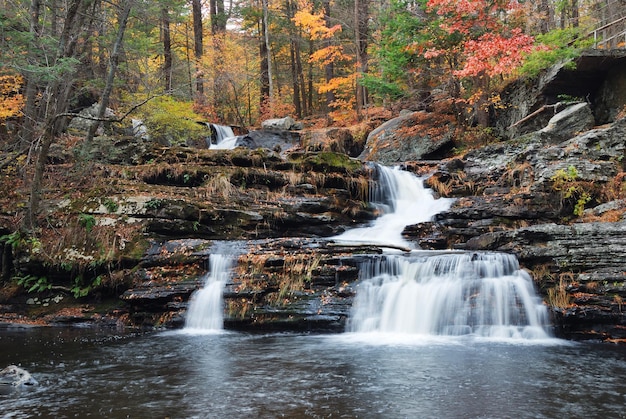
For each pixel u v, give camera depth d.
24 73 14.34
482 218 13.14
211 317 9.98
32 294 11.52
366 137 24.27
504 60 15.96
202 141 22.08
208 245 11.20
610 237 9.60
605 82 16.59
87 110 18.53
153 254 11.23
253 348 8.12
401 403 5.38
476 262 9.89
